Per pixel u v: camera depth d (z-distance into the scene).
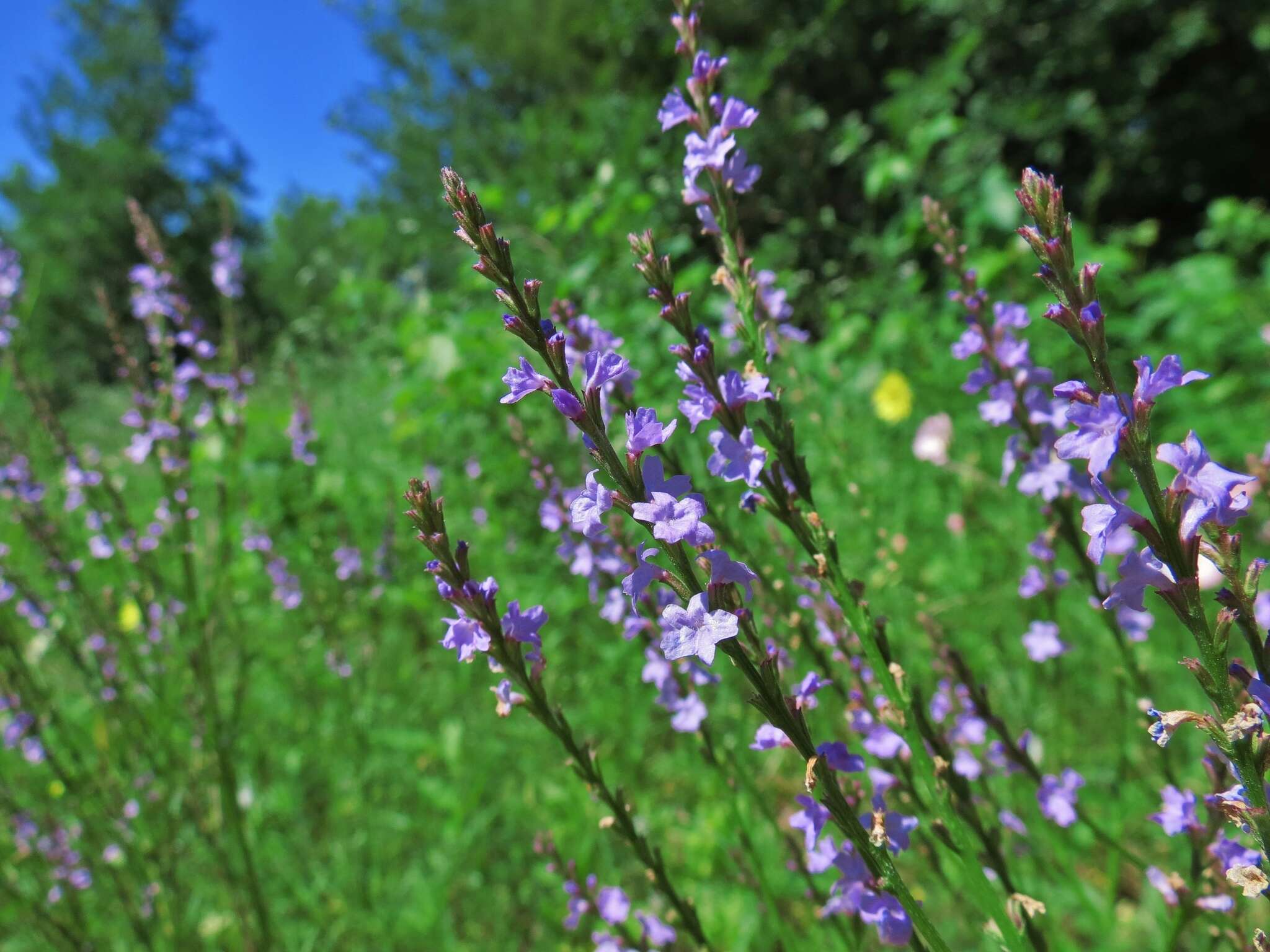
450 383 5.29
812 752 1.04
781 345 2.49
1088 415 0.83
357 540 4.83
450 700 4.10
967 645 3.41
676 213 6.47
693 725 1.87
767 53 14.27
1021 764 1.87
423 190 22.55
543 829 3.17
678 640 0.96
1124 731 2.39
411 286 8.19
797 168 7.75
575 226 5.51
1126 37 16.27
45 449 2.98
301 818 3.49
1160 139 16.34
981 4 14.62
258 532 4.12
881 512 3.83
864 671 1.78
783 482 1.42
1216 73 16.41
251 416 4.95
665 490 0.98
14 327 3.02
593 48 19.88
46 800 3.24
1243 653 3.08
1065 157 16.44
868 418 5.12
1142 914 2.56
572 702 3.81
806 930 2.59
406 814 3.62
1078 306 0.86
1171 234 17.31
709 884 2.91
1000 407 1.88
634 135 6.45
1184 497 0.83
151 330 3.02
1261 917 2.29
